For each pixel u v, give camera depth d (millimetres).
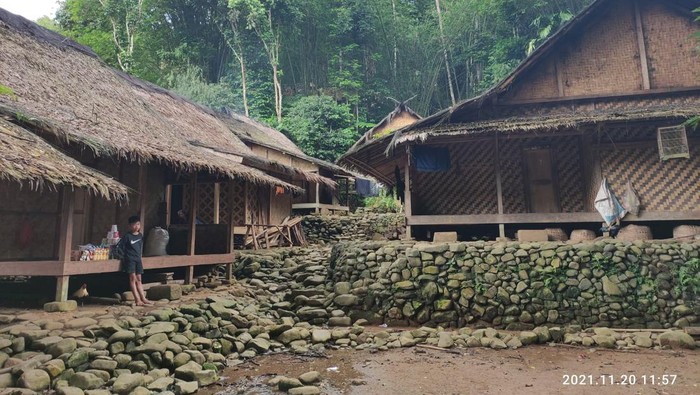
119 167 8328
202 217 13109
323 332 6730
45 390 3863
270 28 29109
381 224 16922
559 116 9320
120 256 6617
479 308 7523
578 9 27219
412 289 7902
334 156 24016
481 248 8000
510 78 10078
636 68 10070
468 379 4875
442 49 31562
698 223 8859
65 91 7555
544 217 9195
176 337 5430
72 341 4500
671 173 8945
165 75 26406
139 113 8945
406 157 10094
